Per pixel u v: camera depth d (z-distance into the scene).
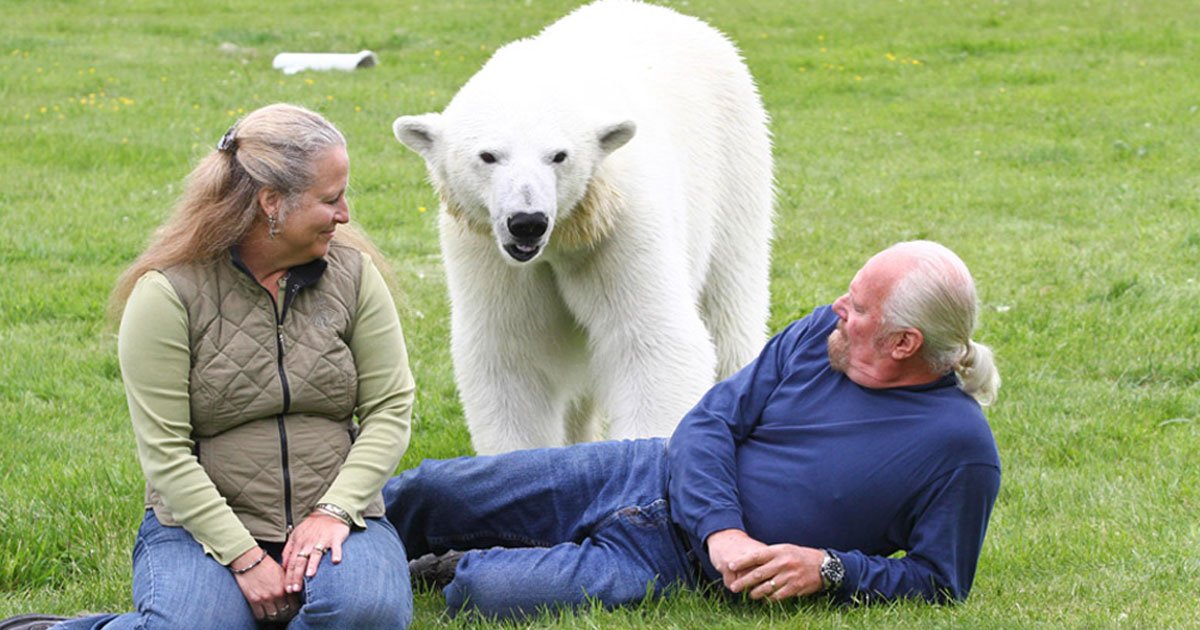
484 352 6.52
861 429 4.64
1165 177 14.69
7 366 8.73
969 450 4.55
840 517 4.65
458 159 6.11
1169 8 26.05
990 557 5.56
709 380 6.39
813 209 13.71
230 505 4.52
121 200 13.49
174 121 17.33
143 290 4.40
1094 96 19.12
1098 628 4.63
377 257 4.88
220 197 4.38
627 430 6.30
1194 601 4.93
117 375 8.79
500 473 5.02
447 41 24.12
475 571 4.79
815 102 19.45
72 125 16.94
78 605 5.25
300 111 4.45
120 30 24.56
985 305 10.27
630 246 6.28
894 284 4.48
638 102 6.66
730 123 7.61
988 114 18.38
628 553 4.85
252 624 4.41
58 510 6.09
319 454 4.57
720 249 7.68
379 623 4.39
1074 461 7.05
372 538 4.57
